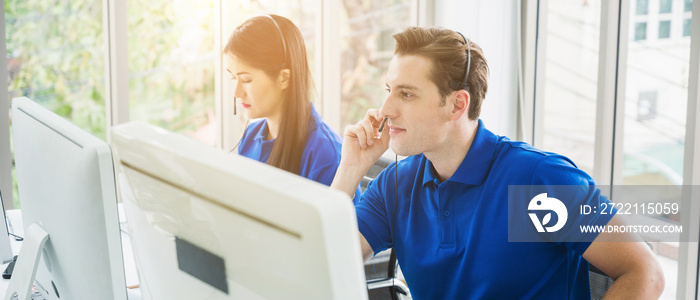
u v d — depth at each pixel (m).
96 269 0.88
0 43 3.24
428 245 1.34
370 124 1.47
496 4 3.42
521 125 3.44
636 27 2.85
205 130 3.80
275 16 1.72
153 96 3.63
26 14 3.33
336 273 0.51
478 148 1.28
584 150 3.14
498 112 3.46
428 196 1.35
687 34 2.62
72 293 1.01
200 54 3.72
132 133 0.75
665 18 2.70
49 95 3.45
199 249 0.65
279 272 0.55
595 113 3.05
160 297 0.77
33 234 1.10
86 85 3.51
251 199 0.55
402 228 1.40
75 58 3.46
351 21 3.99
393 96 1.25
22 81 3.38
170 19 3.61
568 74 3.19
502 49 3.43
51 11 3.38
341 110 4.07
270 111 1.76
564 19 3.19
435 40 1.23
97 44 3.49
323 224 0.49
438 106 1.23
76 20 3.43
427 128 1.24
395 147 1.28
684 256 2.63
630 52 2.89
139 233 0.78
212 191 0.60
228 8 3.67
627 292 1.11
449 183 1.30
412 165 1.41
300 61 1.74
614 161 3.01
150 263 0.77
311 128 1.77
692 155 2.56
